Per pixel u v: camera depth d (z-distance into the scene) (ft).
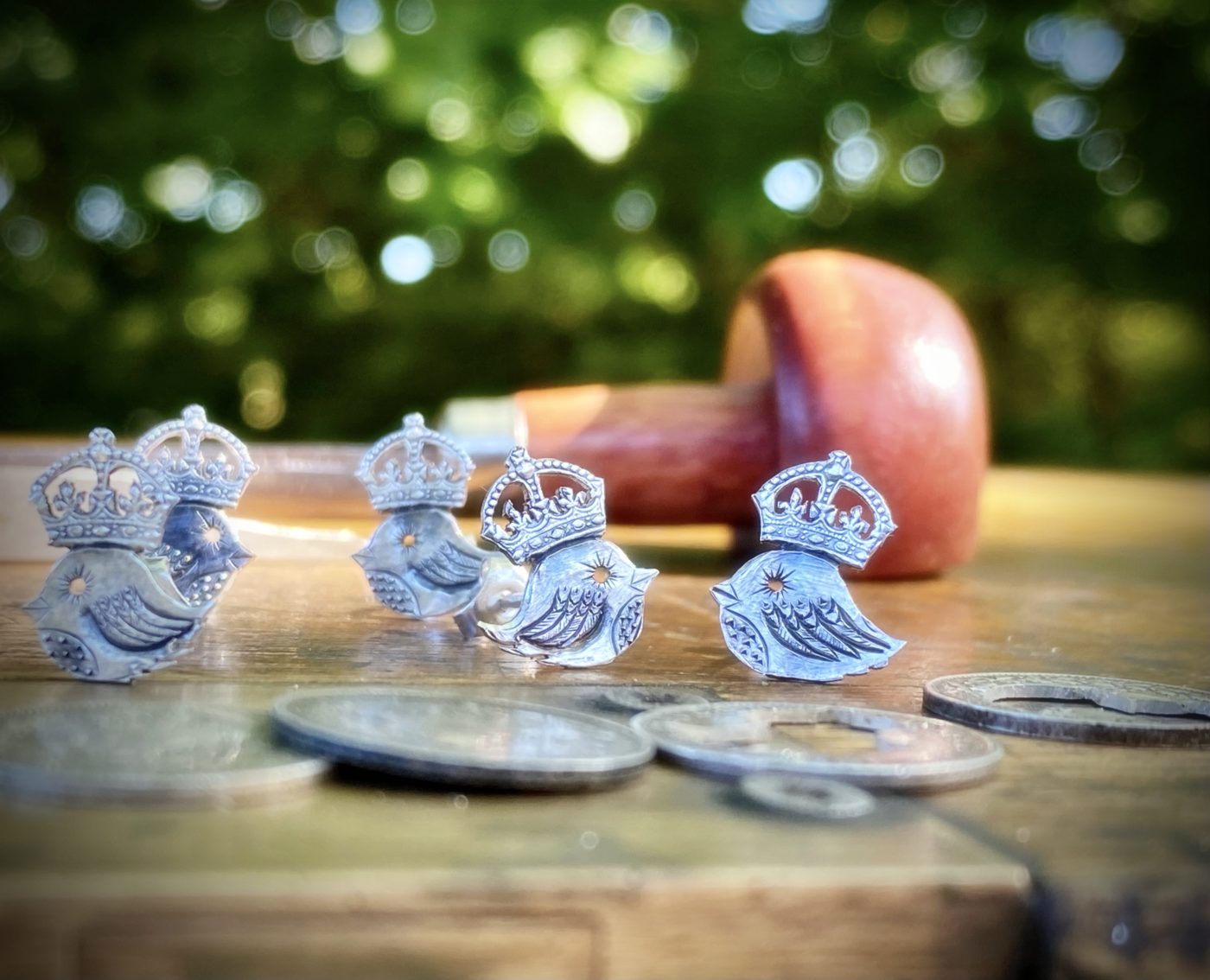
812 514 0.69
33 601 0.63
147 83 2.80
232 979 0.44
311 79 2.76
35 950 0.43
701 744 0.55
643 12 2.77
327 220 2.86
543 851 0.47
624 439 0.98
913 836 0.50
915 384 0.95
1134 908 0.47
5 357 2.79
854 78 2.95
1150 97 3.24
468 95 2.55
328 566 1.00
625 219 2.89
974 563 1.18
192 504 0.73
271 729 0.54
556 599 0.68
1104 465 3.22
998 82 3.01
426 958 0.45
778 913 0.46
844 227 2.97
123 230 2.85
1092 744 0.60
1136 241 3.19
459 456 0.76
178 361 2.83
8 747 0.51
